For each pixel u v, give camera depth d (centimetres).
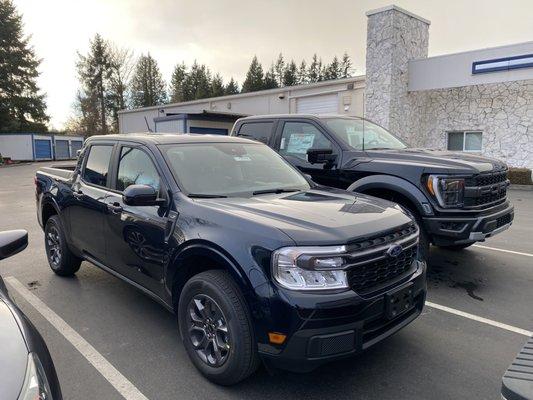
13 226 912
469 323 411
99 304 458
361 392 301
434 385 309
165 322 414
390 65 1597
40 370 187
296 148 635
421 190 488
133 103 7100
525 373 187
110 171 446
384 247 292
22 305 456
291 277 263
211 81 8225
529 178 1473
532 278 539
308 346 257
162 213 355
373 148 595
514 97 1526
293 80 8881
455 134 1686
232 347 286
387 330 292
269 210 314
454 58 1545
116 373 327
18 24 5053
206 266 329
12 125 4872
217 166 405
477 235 474
